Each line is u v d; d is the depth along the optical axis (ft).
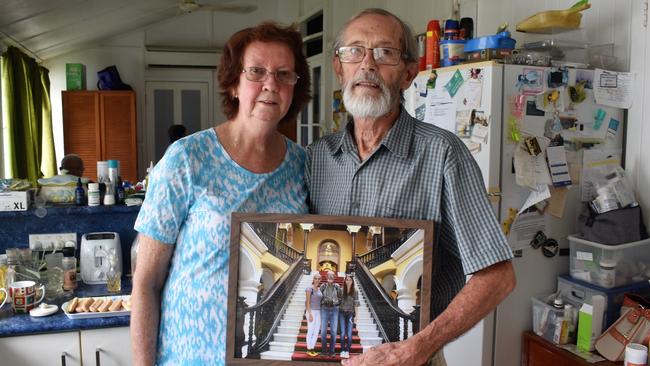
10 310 6.83
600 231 7.22
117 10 18.38
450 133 4.26
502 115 7.23
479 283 3.89
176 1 20.03
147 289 4.34
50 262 7.84
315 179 4.68
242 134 4.38
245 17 25.00
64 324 6.48
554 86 7.47
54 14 15.92
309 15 20.27
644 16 7.67
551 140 7.50
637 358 6.37
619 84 7.82
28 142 17.58
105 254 7.80
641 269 7.42
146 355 4.31
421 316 3.80
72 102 21.85
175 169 4.19
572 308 7.32
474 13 10.89
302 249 3.93
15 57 17.21
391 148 4.21
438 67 8.46
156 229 4.22
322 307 3.89
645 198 7.68
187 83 25.03
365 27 4.21
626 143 8.00
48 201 8.07
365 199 4.32
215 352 4.12
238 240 3.95
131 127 22.18
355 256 3.90
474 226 4.00
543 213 7.61
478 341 7.57
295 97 4.72
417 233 3.84
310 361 3.86
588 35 8.56
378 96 4.15
